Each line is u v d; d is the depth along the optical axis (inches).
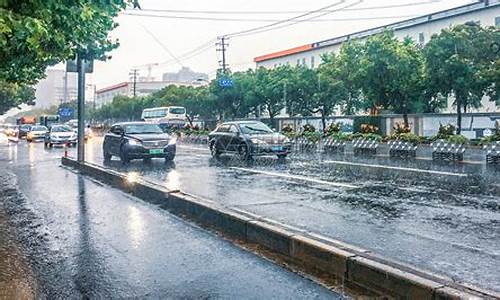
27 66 311.3
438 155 765.9
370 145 919.7
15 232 284.4
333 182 465.4
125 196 424.2
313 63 2613.2
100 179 550.3
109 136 823.1
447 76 1001.5
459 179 480.4
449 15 1839.3
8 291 187.2
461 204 338.3
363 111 1760.6
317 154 910.4
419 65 1089.4
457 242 236.5
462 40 985.5
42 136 1807.3
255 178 512.7
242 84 1772.9
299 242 218.4
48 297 180.9
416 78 1088.2
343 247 210.2
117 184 490.0
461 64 976.9
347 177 505.7
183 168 644.1
